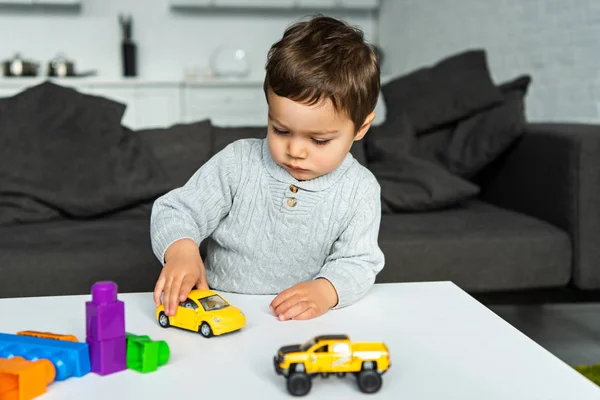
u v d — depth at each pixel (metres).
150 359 0.75
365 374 0.70
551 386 0.73
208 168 1.22
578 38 2.68
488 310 0.99
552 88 2.90
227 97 4.75
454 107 2.50
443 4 4.07
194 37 5.20
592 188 1.91
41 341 0.76
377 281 1.81
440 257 1.83
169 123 4.69
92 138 2.13
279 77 0.93
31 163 2.03
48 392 0.69
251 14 5.23
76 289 1.65
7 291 1.62
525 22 3.11
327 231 1.16
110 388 0.71
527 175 2.20
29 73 4.53
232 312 0.89
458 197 2.16
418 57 4.54
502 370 0.77
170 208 1.17
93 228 1.92
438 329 0.91
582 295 2.01
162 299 0.98
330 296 1.00
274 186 1.17
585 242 1.91
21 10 4.81
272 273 1.20
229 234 1.21
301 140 0.96
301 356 0.70
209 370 0.76
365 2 5.17
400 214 2.13
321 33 1.01
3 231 1.86
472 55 2.65
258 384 0.72
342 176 1.16
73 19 4.88
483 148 2.35
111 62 4.96
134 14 5.08
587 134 1.93
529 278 1.90
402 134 2.43
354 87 0.95
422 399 0.69
